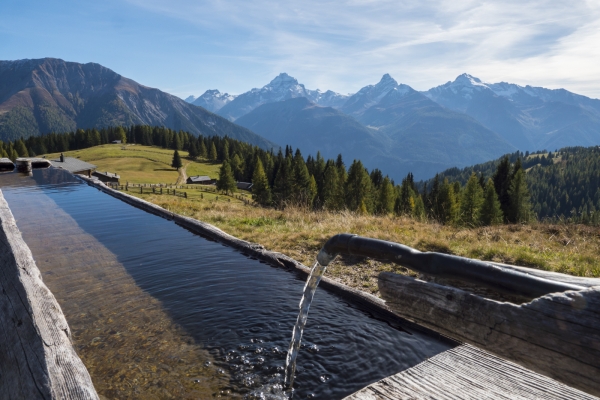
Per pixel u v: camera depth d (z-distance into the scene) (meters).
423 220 15.22
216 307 5.21
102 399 3.33
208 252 8.04
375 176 117.00
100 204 14.37
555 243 10.30
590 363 1.12
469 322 1.47
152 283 6.15
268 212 14.54
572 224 13.43
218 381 3.60
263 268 6.97
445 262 1.58
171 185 92.56
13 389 2.45
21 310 3.20
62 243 8.79
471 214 53.09
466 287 1.96
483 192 60.06
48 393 2.20
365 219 12.37
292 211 14.61
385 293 1.85
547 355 1.24
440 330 1.61
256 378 3.64
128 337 4.41
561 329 1.20
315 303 5.38
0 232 5.50
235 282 6.21
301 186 84.25
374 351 4.08
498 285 1.42
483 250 8.34
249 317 4.91
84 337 4.41
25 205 13.93
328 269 7.06
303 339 4.34
